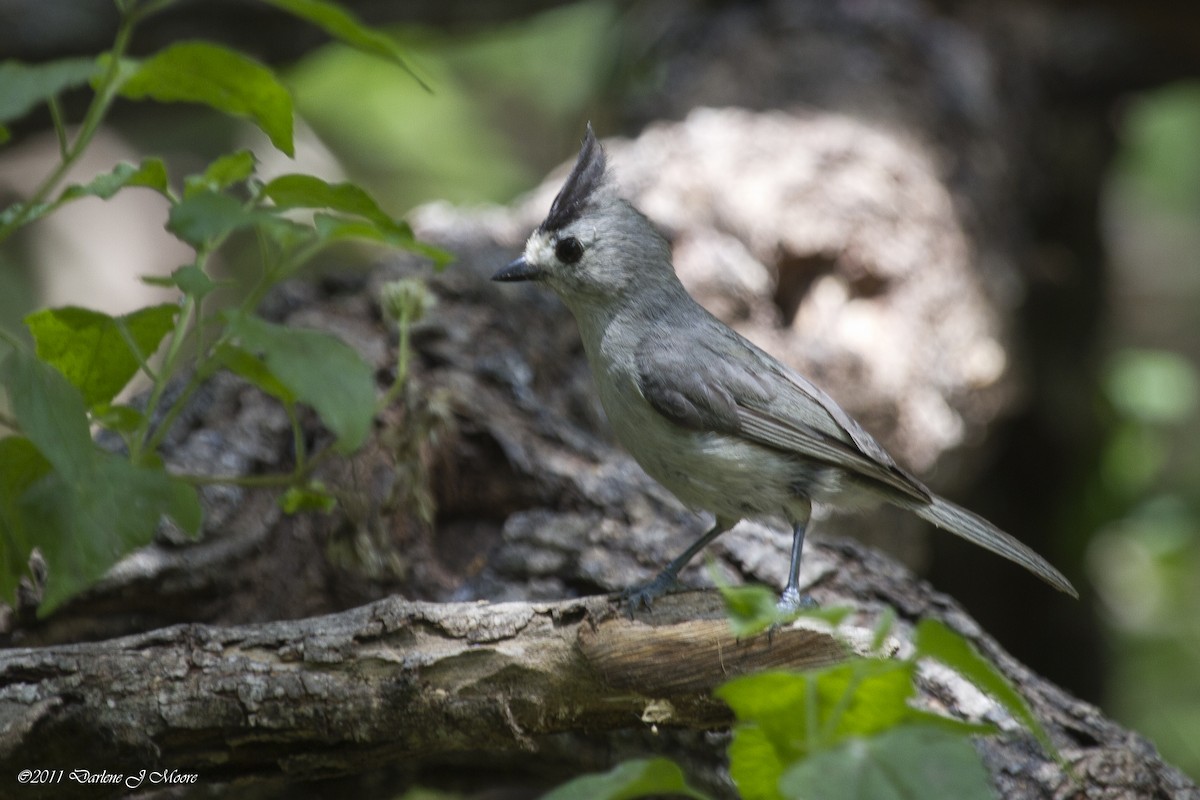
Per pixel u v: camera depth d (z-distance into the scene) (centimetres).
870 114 1320
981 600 1466
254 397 891
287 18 1388
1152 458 1541
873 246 1177
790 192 1185
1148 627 1598
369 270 1012
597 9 1788
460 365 923
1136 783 673
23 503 510
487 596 823
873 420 1125
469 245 1076
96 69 534
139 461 583
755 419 778
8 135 555
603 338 823
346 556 818
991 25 1549
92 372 622
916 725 432
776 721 449
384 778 830
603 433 1011
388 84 1622
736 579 813
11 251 1577
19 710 580
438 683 625
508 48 1823
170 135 1662
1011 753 681
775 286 1170
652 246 844
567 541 825
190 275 539
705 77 1409
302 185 585
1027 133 1497
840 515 1104
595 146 859
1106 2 1470
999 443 1443
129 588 771
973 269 1284
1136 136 1873
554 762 809
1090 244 1597
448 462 863
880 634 429
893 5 1492
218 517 811
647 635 622
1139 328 2194
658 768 424
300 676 613
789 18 1484
